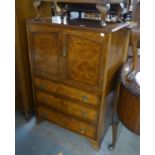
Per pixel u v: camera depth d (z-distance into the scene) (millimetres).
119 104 1392
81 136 1878
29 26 1572
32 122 2076
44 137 1875
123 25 1422
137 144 1792
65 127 1855
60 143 1806
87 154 1686
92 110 1571
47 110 1897
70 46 1425
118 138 1857
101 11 1277
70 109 1711
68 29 1370
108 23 1457
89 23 1443
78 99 1605
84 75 1469
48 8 1736
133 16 1344
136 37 1248
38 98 1893
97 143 1689
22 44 1743
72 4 1614
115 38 1354
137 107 1155
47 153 1697
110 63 1393
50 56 1576
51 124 2049
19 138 1854
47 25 1462
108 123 1857
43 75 1712
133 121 1215
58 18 1570
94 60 1366
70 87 1598
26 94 1963
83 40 1345
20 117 2143
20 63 1779
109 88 1554
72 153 1697
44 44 1561
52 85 1706
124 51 1672
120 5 1461
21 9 1622
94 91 1477
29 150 1725
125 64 1615
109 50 1286
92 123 1630
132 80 1281
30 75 1941
